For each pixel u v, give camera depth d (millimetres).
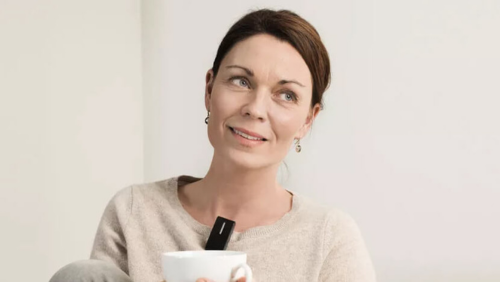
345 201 2506
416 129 2406
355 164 2498
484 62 2312
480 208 2289
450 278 2322
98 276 1150
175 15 2918
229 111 1293
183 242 1342
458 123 2342
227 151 1297
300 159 2586
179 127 2889
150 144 2965
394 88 2451
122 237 1406
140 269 1345
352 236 1381
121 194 1442
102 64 2744
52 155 2463
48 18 2449
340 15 2557
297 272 1313
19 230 2309
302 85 1318
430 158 2379
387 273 2422
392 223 2424
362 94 2502
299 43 1315
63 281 1139
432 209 2363
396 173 2430
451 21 2373
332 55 2566
